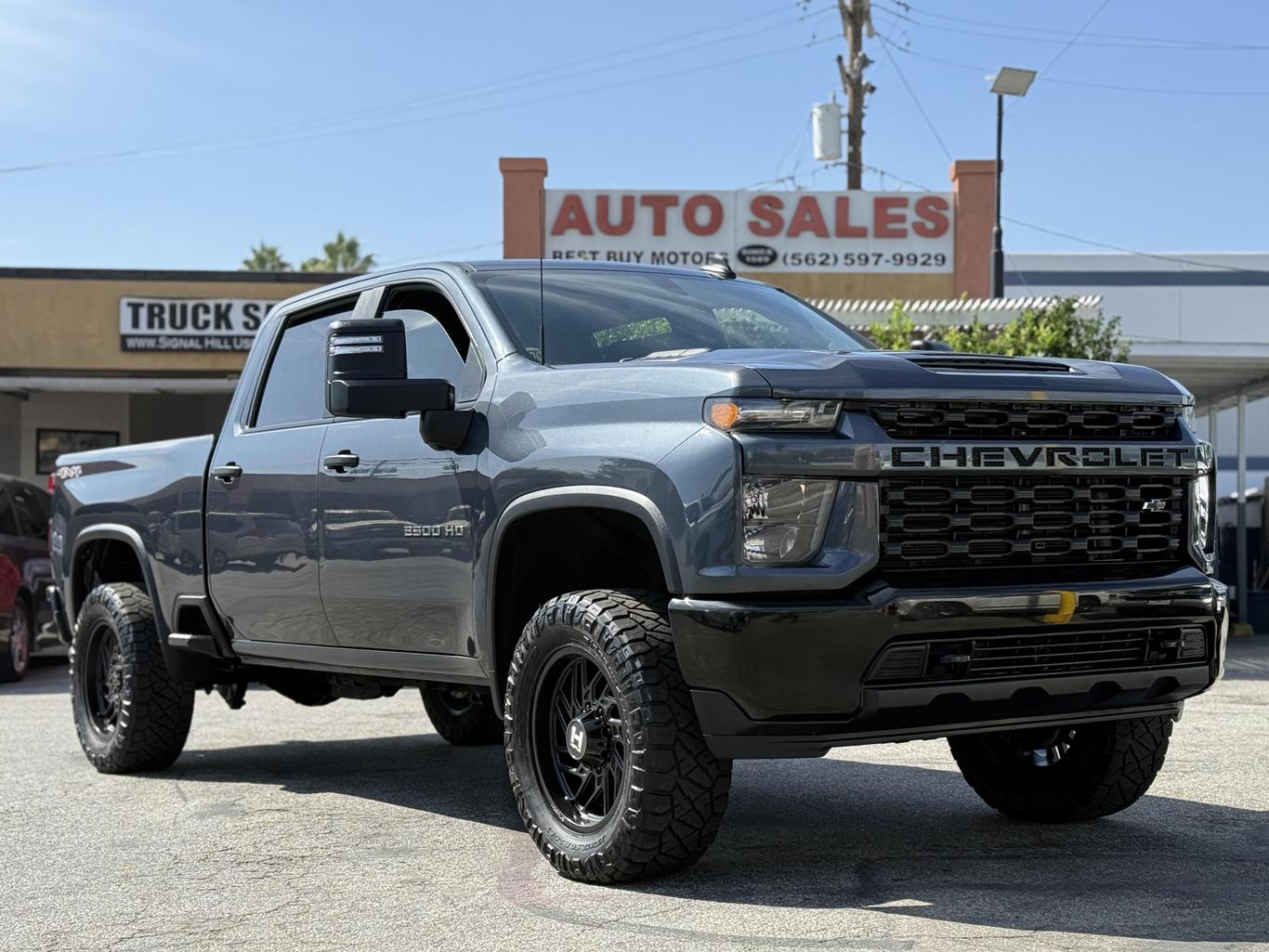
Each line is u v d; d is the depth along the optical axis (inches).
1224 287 1665.8
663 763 162.4
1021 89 792.9
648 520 160.9
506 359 191.5
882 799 228.8
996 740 209.0
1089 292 1680.6
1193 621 170.4
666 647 165.6
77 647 281.6
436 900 168.6
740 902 161.5
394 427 205.2
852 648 152.8
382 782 257.8
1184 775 243.8
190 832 213.3
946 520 158.9
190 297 786.8
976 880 169.9
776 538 154.1
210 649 251.9
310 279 786.2
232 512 239.9
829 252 868.6
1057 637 162.6
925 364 163.8
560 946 146.4
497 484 182.2
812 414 155.3
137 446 276.1
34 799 243.6
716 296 220.4
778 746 156.9
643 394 168.1
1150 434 173.5
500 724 301.4
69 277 786.8
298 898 171.8
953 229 864.3
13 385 786.8
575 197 870.4
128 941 154.9
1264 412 1915.6
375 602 207.6
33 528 551.8
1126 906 156.2
